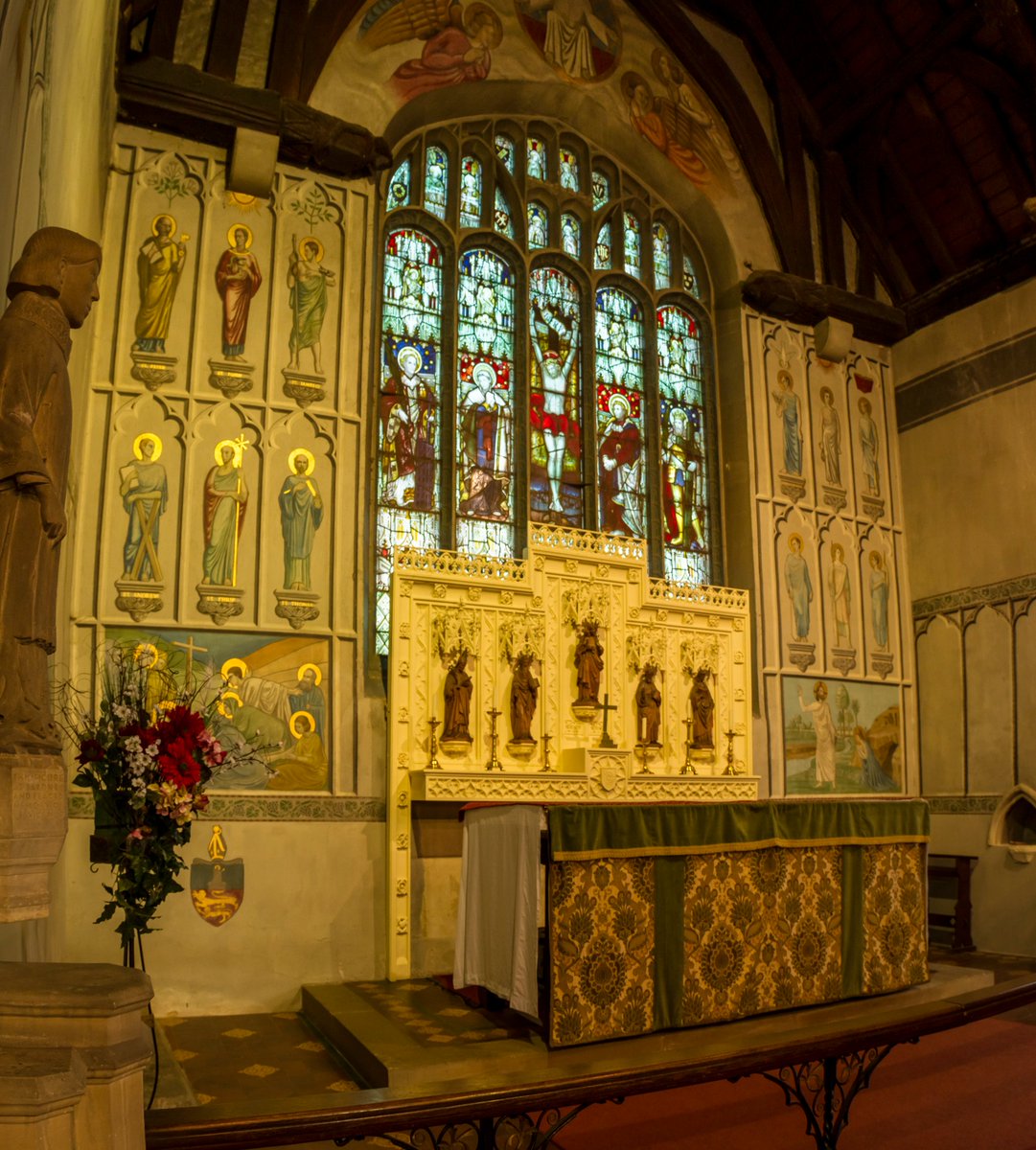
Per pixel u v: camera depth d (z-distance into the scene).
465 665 10.74
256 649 10.26
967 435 14.70
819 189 15.55
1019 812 13.39
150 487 10.17
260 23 11.38
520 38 13.48
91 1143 2.66
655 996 7.79
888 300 15.87
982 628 14.14
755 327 14.61
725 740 12.37
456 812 10.73
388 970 9.95
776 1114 6.58
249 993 9.50
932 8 13.54
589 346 13.82
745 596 12.83
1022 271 14.20
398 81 12.40
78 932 8.95
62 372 3.85
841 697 14.08
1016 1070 7.49
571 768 11.07
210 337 10.75
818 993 8.67
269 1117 2.93
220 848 9.64
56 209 6.30
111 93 9.85
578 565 11.66
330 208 11.62
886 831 9.33
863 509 15.00
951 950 13.13
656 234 14.94
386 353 12.37
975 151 14.29
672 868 8.02
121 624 9.79
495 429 12.95
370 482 11.62
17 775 3.25
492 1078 3.36
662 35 14.73
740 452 14.23
